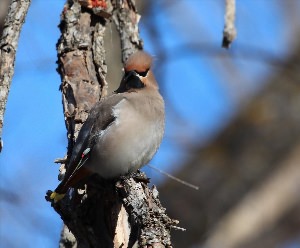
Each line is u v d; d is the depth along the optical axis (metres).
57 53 12.31
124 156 12.00
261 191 16.84
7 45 10.65
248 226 16.36
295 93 18.27
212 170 16.75
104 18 12.46
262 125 17.67
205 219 16.09
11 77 10.54
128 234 10.95
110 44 15.04
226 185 16.69
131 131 12.08
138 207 10.53
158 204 10.74
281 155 17.33
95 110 12.00
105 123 11.98
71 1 12.42
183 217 16.03
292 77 18.33
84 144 11.71
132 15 12.96
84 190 11.39
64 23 12.36
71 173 11.41
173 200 16.20
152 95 12.66
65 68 12.18
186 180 16.50
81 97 12.06
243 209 16.47
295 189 17.00
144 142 12.26
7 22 10.74
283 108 18.02
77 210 11.06
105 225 11.02
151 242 10.14
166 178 16.47
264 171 17.05
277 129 17.64
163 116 12.63
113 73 14.95
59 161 12.00
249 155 17.23
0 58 10.60
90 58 12.26
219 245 15.95
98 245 10.94
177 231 15.89
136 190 10.91
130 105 12.26
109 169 11.91
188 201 16.23
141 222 10.38
